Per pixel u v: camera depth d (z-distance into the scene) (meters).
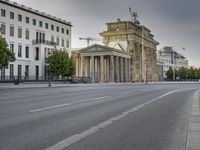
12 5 68.88
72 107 13.82
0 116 10.45
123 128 8.16
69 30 91.12
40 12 78.94
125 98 20.12
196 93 26.59
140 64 120.94
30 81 65.12
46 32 80.62
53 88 41.00
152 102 16.91
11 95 23.94
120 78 107.81
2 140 6.49
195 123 8.88
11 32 68.88
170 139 6.75
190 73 184.88
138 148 5.86
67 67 74.50
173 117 10.54
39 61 76.31
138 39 119.88
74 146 5.98
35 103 16.00
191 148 5.76
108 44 118.25
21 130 7.71
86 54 104.94
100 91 30.75
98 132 7.54
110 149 5.76
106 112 11.87
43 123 8.91
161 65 168.88
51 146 5.96
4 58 45.94
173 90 33.69
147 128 8.19
